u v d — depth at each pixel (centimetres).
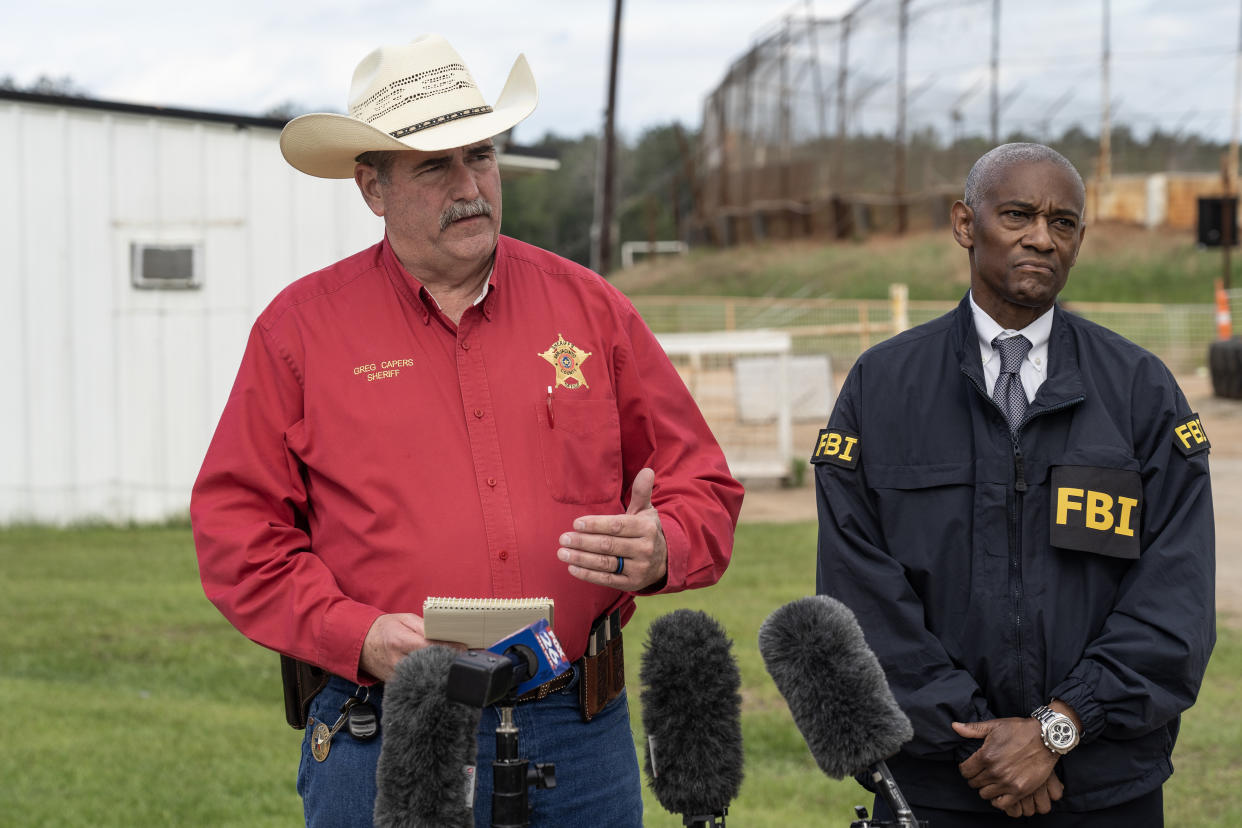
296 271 1088
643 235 8356
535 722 233
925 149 3934
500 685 160
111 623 713
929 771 244
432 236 238
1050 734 230
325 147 243
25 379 1052
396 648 215
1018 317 255
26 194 1045
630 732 254
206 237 1076
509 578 233
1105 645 236
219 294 1077
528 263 254
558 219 8700
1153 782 241
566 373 244
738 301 3412
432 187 238
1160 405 248
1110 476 242
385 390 239
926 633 244
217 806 439
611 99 2088
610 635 245
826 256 3809
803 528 1054
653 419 256
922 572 250
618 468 248
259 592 233
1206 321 2542
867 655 183
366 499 235
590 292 255
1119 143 3841
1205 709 544
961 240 265
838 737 181
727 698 183
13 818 420
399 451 236
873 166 4025
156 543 972
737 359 1367
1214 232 1923
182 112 1062
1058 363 252
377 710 231
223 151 1074
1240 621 714
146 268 1069
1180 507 244
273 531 238
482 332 244
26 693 575
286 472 244
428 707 167
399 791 168
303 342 244
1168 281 3102
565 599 235
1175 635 233
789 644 184
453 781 168
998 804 234
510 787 170
